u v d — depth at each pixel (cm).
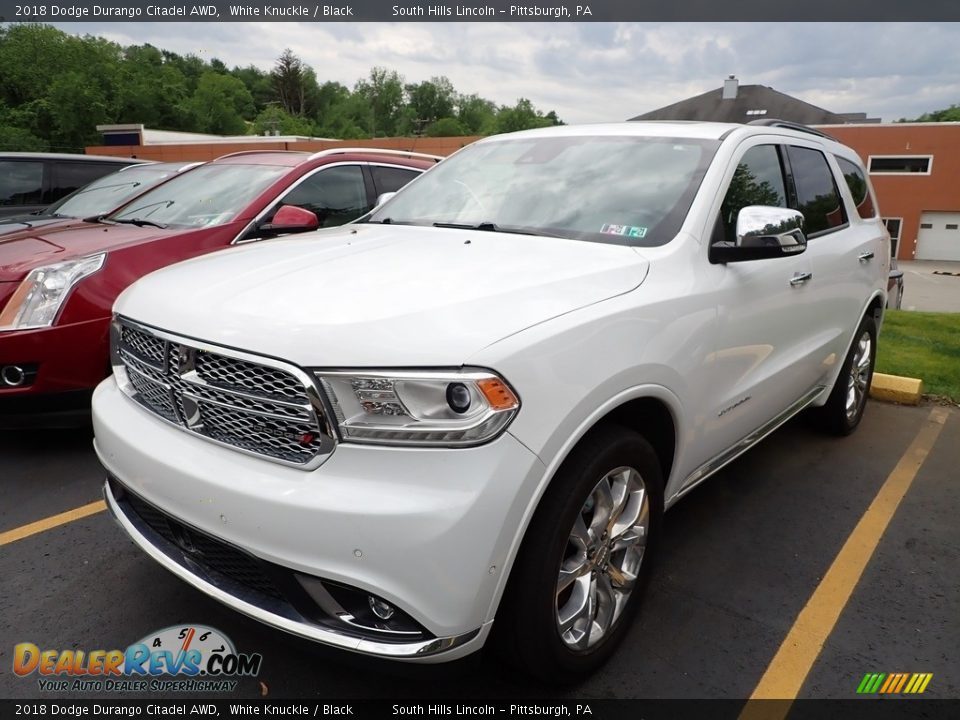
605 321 212
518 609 196
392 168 570
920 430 480
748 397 298
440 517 172
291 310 197
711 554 311
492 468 177
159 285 239
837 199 408
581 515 214
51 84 7338
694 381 250
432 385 175
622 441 217
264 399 189
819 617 268
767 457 423
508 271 228
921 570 303
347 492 177
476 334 184
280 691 225
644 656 243
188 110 8806
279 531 181
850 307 404
